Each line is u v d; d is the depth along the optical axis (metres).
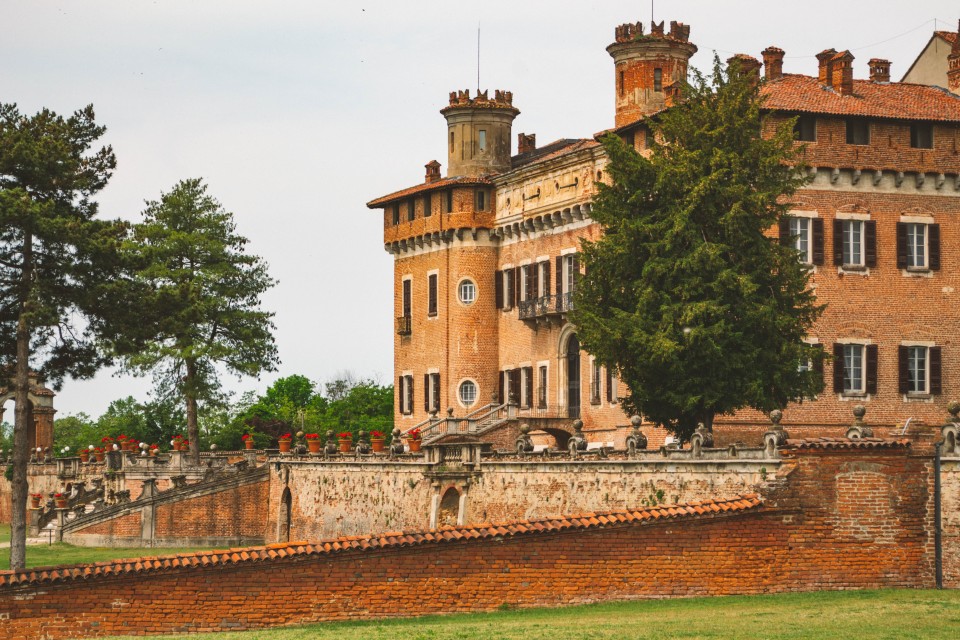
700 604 48.25
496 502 73.81
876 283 90.50
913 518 51.44
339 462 91.56
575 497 66.88
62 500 110.31
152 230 119.69
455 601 48.47
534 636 41.59
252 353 119.81
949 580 50.84
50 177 76.44
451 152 120.00
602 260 74.06
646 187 74.94
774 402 72.88
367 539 48.22
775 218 73.69
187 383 117.81
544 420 106.25
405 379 122.75
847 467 51.25
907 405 90.62
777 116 88.38
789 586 50.50
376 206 125.38
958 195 92.31
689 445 63.38
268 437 142.50
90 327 76.62
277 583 47.34
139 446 122.06
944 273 91.81
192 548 99.38
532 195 109.94
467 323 115.75
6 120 79.00
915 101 93.44
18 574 46.03
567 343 106.94
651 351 70.88
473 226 115.38
